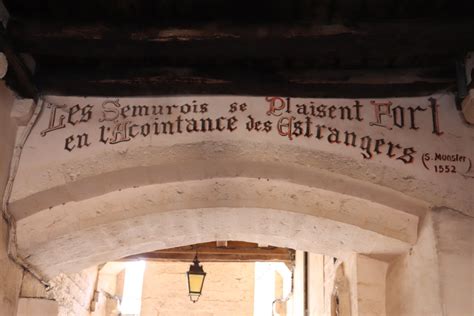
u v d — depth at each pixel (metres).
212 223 3.70
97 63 3.45
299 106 3.40
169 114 3.39
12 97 3.33
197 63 3.42
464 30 3.01
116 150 3.33
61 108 3.44
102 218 3.41
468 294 3.04
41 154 3.34
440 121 3.37
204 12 3.09
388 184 3.27
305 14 3.08
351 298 3.98
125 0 3.01
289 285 10.62
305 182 3.38
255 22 3.06
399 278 3.63
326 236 3.72
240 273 10.90
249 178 3.38
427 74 3.41
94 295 8.88
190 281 7.13
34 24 3.05
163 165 3.32
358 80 3.41
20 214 3.29
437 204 3.23
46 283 3.96
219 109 3.40
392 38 3.04
